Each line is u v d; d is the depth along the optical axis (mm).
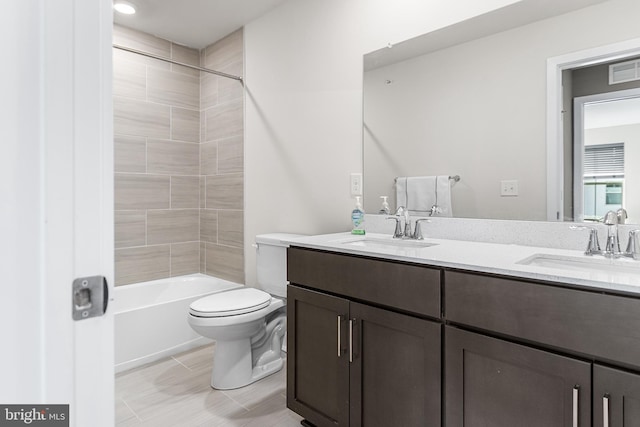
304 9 2330
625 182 1323
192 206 3174
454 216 1745
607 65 1355
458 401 1133
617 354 867
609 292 884
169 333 2420
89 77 503
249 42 2721
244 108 2779
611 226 1255
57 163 474
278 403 1852
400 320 1262
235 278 2898
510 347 1026
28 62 454
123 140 2768
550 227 1480
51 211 470
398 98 1917
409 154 1888
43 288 465
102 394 522
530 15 1516
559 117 1460
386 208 1976
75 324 493
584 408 911
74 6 489
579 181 1423
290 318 1671
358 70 2070
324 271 1516
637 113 1295
